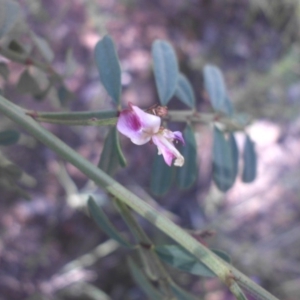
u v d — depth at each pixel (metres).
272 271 0.24
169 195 0.24
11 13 0.09
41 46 0.11
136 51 0.24
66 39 0.21
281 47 0.31
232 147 0.11
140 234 0.08
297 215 0.26
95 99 0.22
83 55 0.21
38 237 0.21
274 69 0.30
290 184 0.26
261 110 0.29
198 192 0.25
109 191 0.07
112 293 0.22
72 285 0.21
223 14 0.29
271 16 0.32
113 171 0.08
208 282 0.22
